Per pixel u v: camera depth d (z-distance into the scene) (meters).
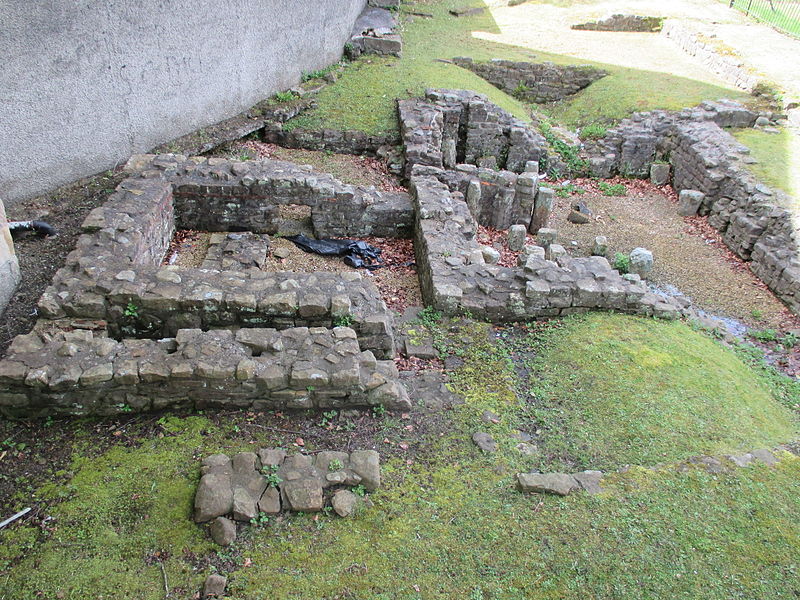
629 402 6.25
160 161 9.71
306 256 9.21
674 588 4.32
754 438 6.00
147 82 10.50
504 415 5.98
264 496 4.66
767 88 16.59
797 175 12.57
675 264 11.14
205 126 12.33
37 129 8.69
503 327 7.68
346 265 9.13
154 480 4.84
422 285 8.56
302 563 4.30
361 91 15.41
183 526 4.50
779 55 19.06
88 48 9.13
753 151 13.78
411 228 10.02
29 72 8.34
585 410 6.15
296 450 5.27
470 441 5.60
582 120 17.05
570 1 26.89
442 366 6.73
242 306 6.38
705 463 5.49
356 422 5.66
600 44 22.05
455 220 9.33
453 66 18.25
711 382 6.77
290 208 10.77
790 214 10.67
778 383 7.69
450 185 11.23
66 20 8.64
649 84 17.91
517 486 5.09
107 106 9.79
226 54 12.39
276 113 13.48
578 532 4.70
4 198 8.47
